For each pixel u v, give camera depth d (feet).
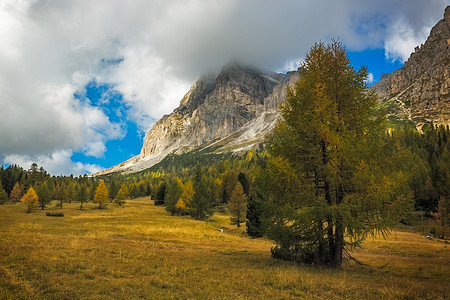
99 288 24.95
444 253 88.22
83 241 60.34
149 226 123.95
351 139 40.45
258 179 46.06
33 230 81.35
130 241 69.82
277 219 42.78
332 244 45.39
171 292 25.08
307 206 40.73
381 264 58.08
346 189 42.04
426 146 365.81
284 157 44.73
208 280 30.76
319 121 42.60
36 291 22.70
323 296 26.32
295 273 35.63
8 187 367.25
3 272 27.99
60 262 35.32
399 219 38.75
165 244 69.82
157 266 38.27
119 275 30.94
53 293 22.57
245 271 37.70
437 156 317.42
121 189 321.52
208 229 134.82
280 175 41.34
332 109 43.52
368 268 49.88
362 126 44.39
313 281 31.22
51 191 291.38
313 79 46.70
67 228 98.53
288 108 47.19
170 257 47.37
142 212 245.86
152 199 419.33
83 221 142.92
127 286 26.20
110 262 38.55
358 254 78.95
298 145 44.65
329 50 49.03
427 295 27.58
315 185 43.52
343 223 37.73
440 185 219.20
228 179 312.91
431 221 196.34
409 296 26.68
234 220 169.58
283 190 43.50
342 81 46.44
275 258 51.75
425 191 225.35
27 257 36.76
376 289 29.71
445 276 44.29
